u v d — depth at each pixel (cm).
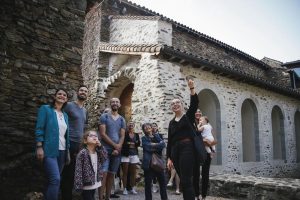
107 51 1085
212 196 639
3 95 417
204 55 1320
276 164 1314
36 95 450
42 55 466
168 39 1053
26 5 458
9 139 412
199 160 361
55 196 335
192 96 377
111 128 495
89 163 378
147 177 473
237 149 1102
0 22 429
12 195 393
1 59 422
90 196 376
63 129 377
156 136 518
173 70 894
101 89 1130
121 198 575
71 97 489
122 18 1196
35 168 420
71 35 507
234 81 1152
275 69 1769
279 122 1448
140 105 896
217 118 1065
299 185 539
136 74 941
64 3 505
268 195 552
